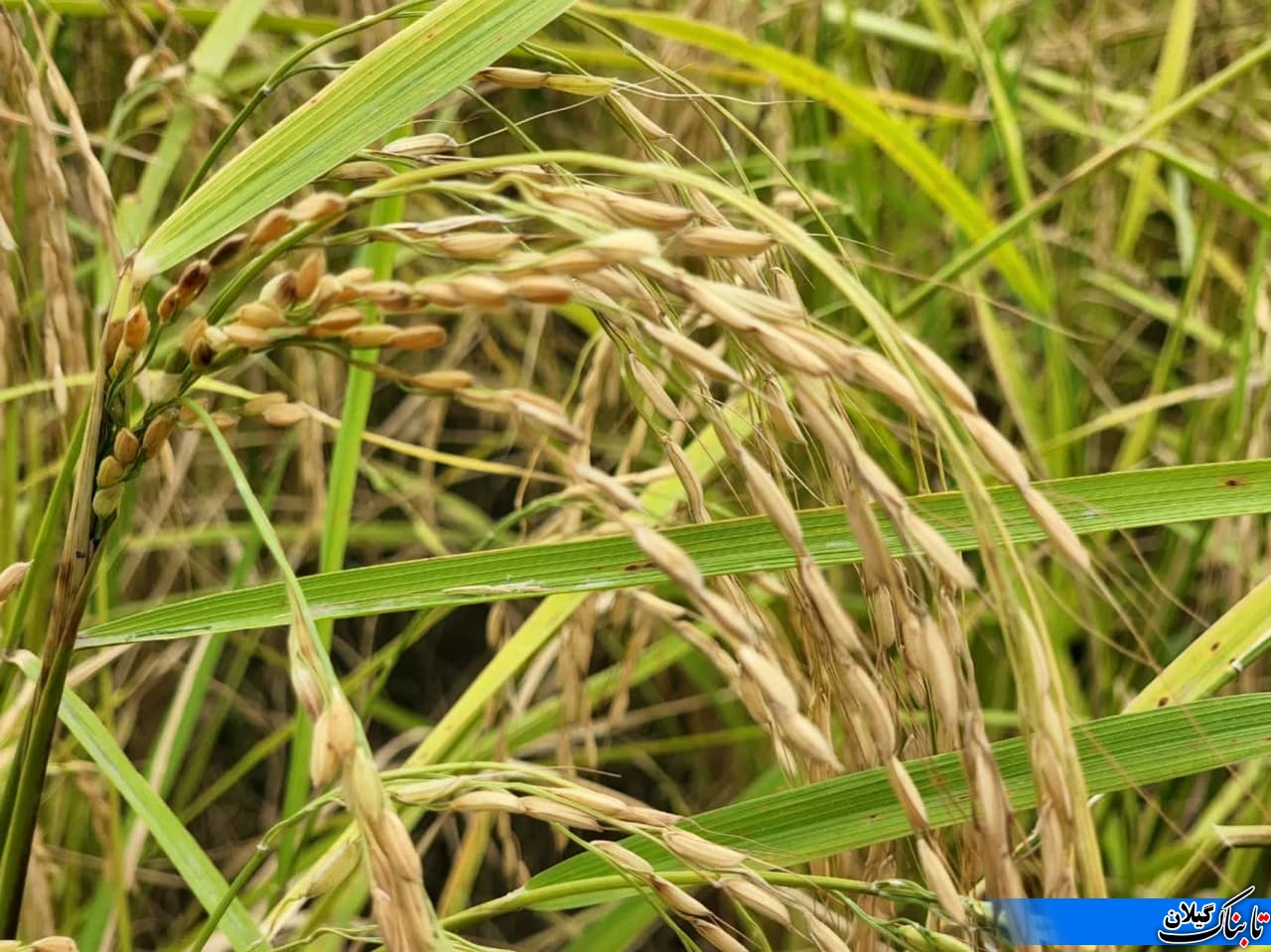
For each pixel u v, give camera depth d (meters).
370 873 0.26
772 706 0.26
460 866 0.49
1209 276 0.76
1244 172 0.77
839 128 0.78
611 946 0.45
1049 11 0.88
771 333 0.26
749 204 0.26
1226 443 0.59
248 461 0.79
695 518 0.32
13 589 0.33
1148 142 0.50
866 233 0.62
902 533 0.27
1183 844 0.53
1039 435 0.64
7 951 0.30
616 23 0.75
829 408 0.28
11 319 0.42
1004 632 0.26
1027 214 0.52
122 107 0.47
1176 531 0.63
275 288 0.27
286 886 0.50
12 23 0.36
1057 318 0.72
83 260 0.69
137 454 0.30
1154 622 0.59
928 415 0.26
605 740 0.79
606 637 0.76
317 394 0.63
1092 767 0.33
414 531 0.71
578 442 0.27
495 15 0.32
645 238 0.26
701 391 0.29
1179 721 0.33
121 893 0.44
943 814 0.33
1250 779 0.50
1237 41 0.81
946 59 0.79
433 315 0.76
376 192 0.28
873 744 0.31
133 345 0.29
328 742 0.26
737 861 0.30
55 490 0.34
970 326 0.77
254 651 0.77
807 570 0.27
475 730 0.52
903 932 0.29
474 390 0.27
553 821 0.30
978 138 0.79
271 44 0.69
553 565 0.34
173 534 0.67
